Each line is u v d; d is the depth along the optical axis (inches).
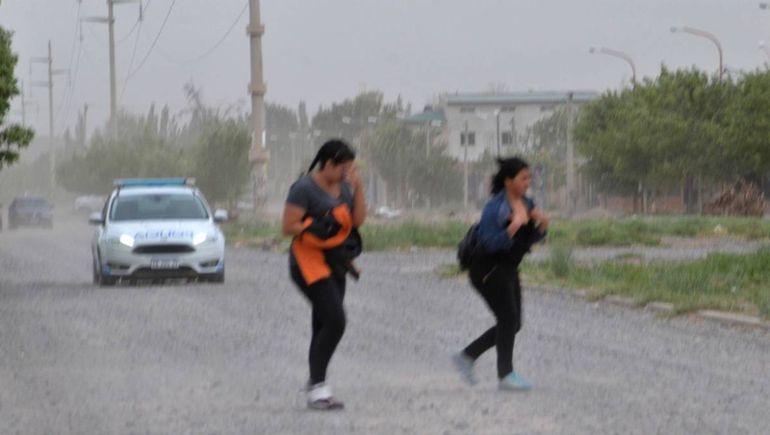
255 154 2842.0
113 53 4928.6
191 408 569.9
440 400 582.6
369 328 871.7
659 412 546.9
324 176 558.6
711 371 666.8
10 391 622.5
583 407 560.4
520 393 599.8
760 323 858.1
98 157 5241.1
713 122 3580.2
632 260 1453.0
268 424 529.3
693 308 936.9
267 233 2378.2
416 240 2006.6
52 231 3420.3
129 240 1262.3
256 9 2824.8
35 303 1089.4
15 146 1652.3
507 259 597.9
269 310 1002.7
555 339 803.4
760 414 541.6
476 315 957.8
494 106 6870.1
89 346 791.7
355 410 559.5
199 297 1128.8
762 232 2074.3
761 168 3393.2
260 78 2839.6
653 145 3580.2
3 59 1581.0
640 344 778.2
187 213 1347.2
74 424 536.1
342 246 559.2
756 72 3376.0
